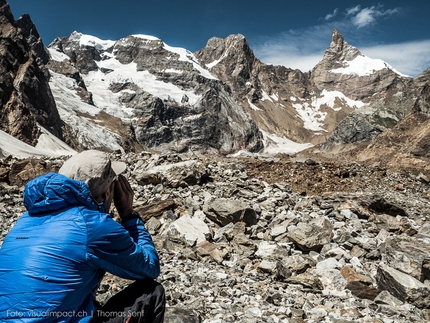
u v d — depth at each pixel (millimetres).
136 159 21047
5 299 2928
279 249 10555
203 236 11461
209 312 6746
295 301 7715
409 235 13977
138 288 3531
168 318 5879
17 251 3031
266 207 14781
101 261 3121
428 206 19891
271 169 21594
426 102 183625
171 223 11812
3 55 162750
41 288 2918
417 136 171500
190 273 8734
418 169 51656
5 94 143250
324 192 19938
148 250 3557
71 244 3016
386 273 8945
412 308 7992
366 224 14531
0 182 17203
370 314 7520
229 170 19297
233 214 12461
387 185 22516
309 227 11453
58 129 181750
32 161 17750
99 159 3422
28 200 3207
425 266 9805
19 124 139750
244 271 9562
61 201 3150
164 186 16438
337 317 7133
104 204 3533
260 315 6730
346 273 9305
